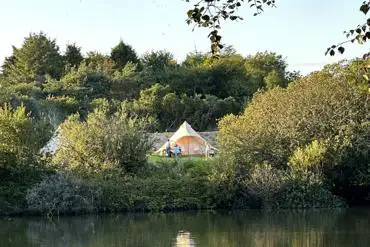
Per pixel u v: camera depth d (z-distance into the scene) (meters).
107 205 36.84
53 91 81.81
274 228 29.62
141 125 41.88
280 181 38.00
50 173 37.53
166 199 37.88
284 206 38.25
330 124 40.22
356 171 39.78
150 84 89.94
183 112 79.31
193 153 58.19
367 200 41.44
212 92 92.81
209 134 63.31
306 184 38.25
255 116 42.38
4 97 66.81
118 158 39.91
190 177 39.34
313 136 40.56
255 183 37.91
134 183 37.84
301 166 38.78
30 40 98.00
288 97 42.22
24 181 37.00
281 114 41.47
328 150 39.03
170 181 38.50
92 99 81.75
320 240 25.58
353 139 39.47
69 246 24.98
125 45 102.31
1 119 37.78
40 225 31.88
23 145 37.59
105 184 37.06
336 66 42.56
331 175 39.56
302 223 31.41
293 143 40.41
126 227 30.83
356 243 24.61
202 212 37.19
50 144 41.47
